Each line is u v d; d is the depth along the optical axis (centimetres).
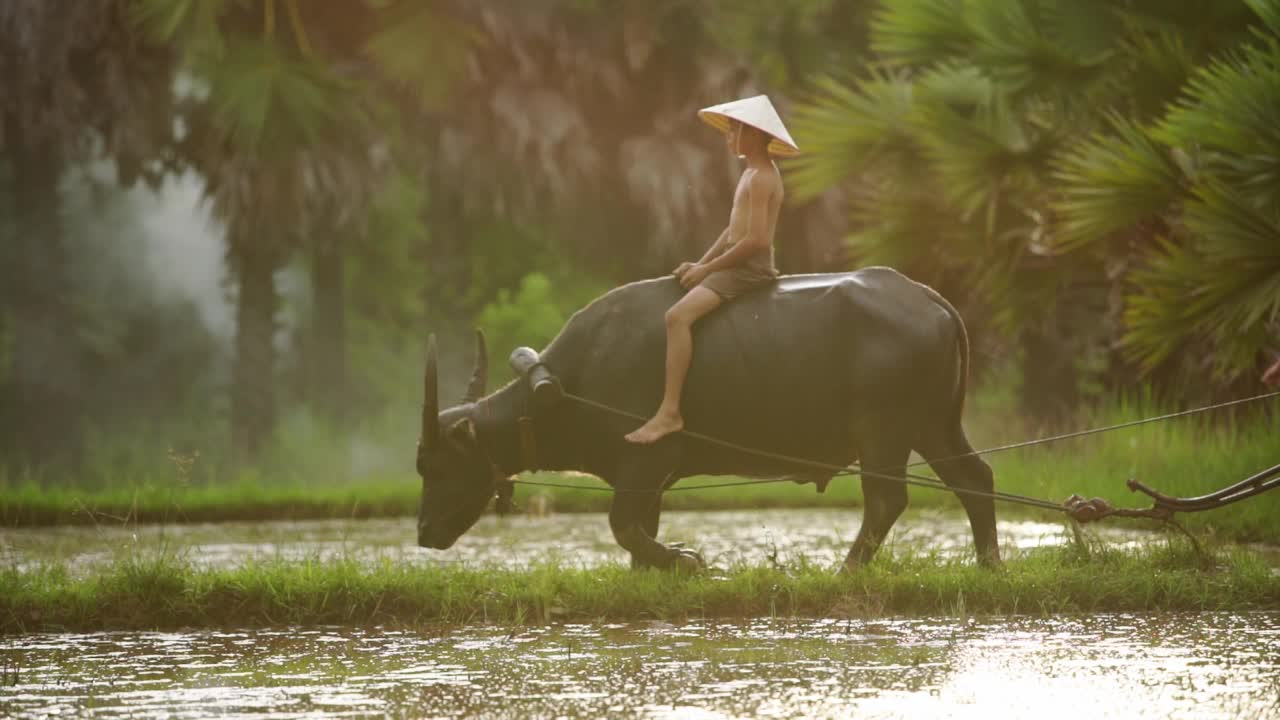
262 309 6219
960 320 2514
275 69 5634
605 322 2528
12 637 2175
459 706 1617
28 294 7031
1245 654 1892
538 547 3325
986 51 3975
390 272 8456
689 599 2284
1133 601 2319
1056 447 4906
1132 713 1544
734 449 2494
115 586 2316
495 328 6275
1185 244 3500
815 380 2466
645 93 6788
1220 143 3256
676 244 6831
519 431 2538
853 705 1592
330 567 2430
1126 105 3966
